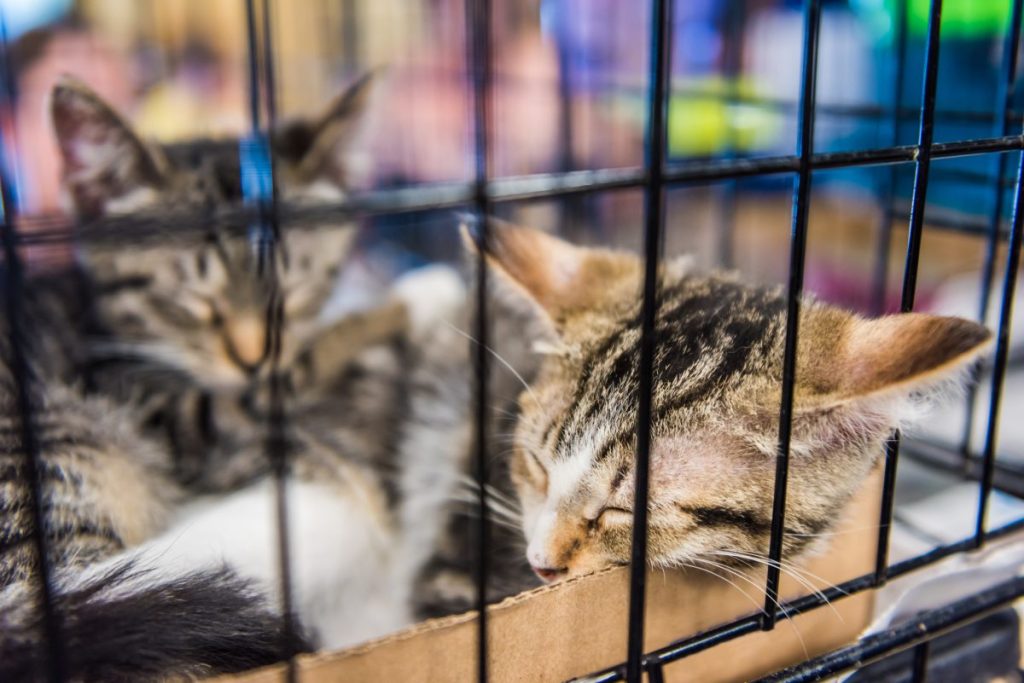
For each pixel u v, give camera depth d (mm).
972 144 893
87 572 984
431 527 1487
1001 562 1078
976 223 1530
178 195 1726
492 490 1232
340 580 1369
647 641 903
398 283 1995
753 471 1025
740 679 934
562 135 2223
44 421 1335
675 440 1028
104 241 846
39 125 1906
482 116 731
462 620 803
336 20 2555
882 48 1944
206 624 910
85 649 837
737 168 776
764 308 1150
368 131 2023
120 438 1454
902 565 1004
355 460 1591
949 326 954
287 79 2520
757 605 957
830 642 992
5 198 801
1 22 1661
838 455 1037
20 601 881
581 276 1295
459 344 1734
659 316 1142
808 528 1056
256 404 1628
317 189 1867
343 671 758
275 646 908
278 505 786
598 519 1062
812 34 786
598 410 1089
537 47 2350
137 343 1672
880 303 1638
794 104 1869
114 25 2482
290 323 1791
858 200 2059
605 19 2312
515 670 827
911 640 964
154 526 1339
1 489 1139
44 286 1582
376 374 1771
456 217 1442
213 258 1720
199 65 2516
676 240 1885
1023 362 1529
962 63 1815
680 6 2277
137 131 1746
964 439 1394
